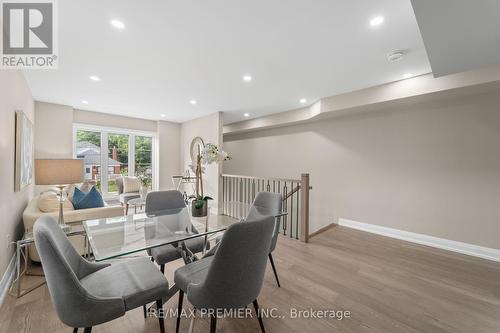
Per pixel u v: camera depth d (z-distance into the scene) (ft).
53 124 14.58
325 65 8.75
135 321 5.59
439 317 5.81
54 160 7.51
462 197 10.13
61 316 3.72
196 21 6.11
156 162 20.21
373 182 12.94
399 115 11.91
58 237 4.50
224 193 16.71
